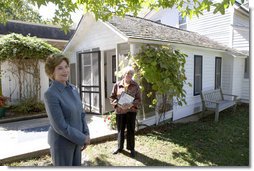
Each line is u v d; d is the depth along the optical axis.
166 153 4.67
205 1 3.22
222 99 9.59
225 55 10.82
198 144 5.23
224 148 5.00
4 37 7.56
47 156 4.40
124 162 4.18
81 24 7.84
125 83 4.30
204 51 9.27
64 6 3.41
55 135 2.23
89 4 3.79
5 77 8.23
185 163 4.19
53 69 2.26
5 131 5.93
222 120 7.67
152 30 7.88
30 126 6.45
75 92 2.45
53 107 2.10
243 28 10.91
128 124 4.40
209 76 9.82
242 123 7.24
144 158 4.38
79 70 8.80
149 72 5.87
